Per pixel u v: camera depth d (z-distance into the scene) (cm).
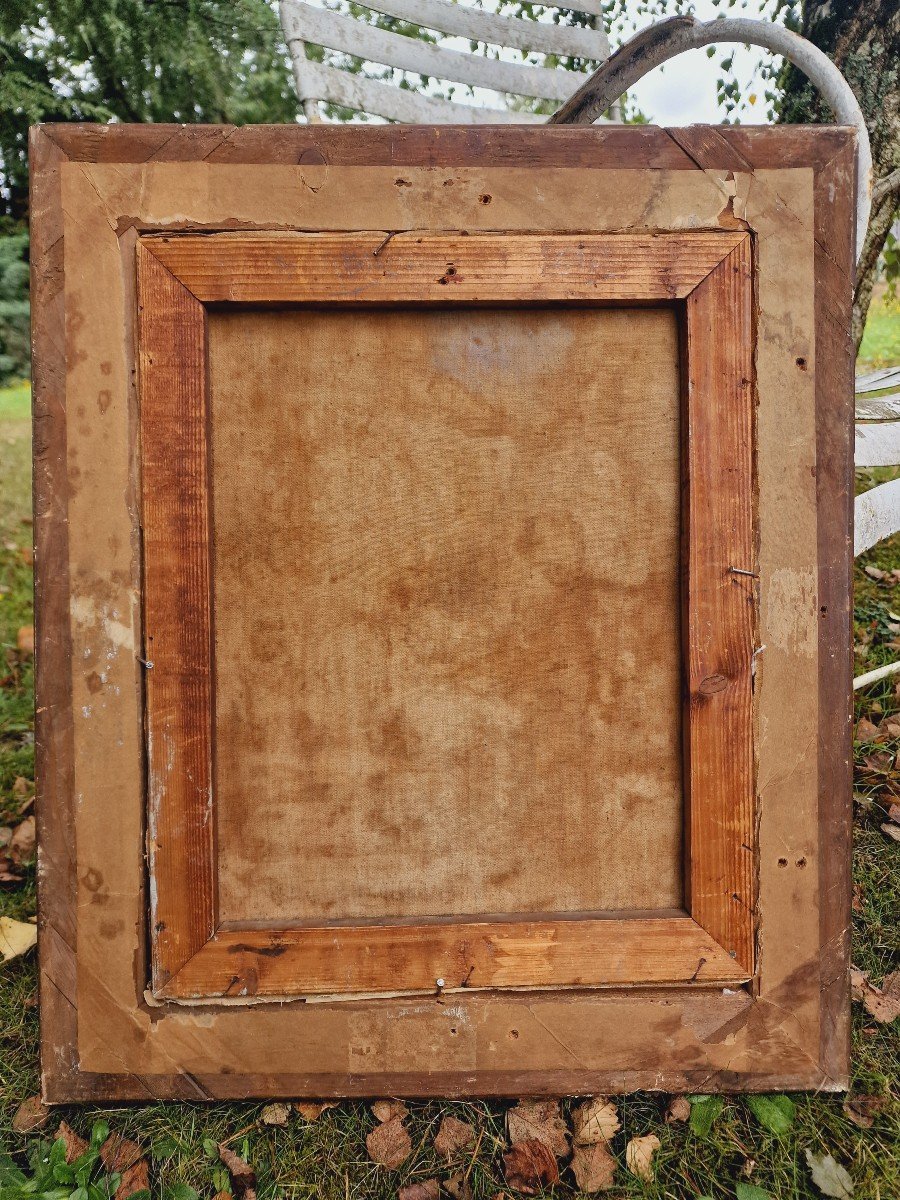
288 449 99
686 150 97
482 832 100
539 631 100
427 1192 86
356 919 99
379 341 99
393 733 100
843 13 171
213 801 98
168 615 97
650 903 101
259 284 96
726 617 98
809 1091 98
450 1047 98
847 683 100
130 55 393
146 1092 97
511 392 100
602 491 100
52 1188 85
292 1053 97
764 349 98
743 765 98
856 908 120
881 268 242
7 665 230
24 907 134
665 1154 89
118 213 96
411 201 97
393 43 178
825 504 99
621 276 97
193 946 97
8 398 400
